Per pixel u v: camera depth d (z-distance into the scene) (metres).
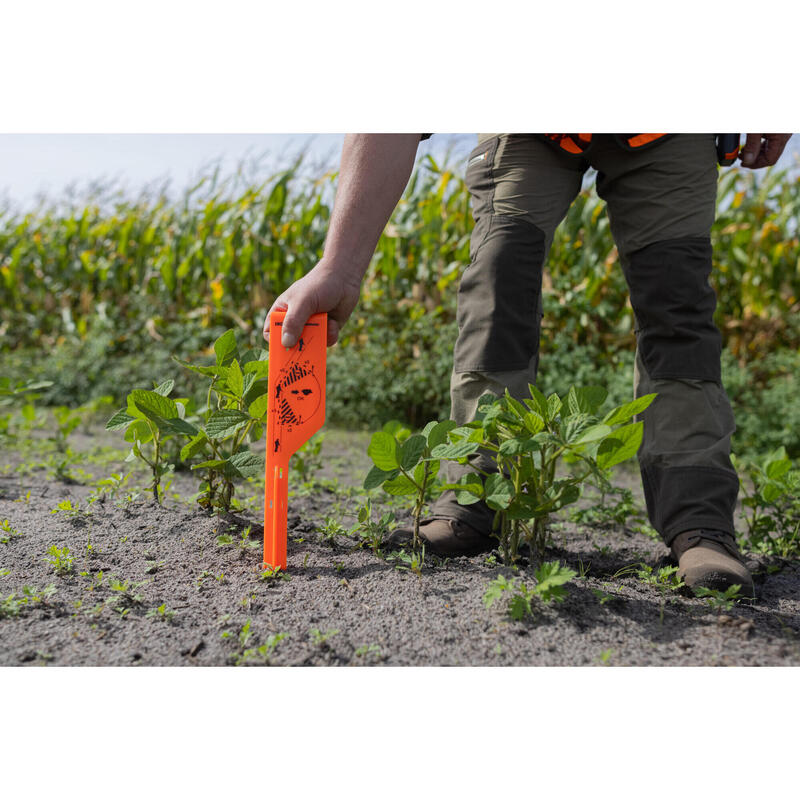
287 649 1.51
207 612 1.66
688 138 1.96
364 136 1.83
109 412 5.45
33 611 1.66
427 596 1.72
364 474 3.51
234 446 2.17
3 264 7.74
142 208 7.63
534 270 2.04
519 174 2.02
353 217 1.83
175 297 6.82
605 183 2.09
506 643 1.53
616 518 2.53
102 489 2.57
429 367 5.24
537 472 1.77
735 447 4.65
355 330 5.95
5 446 3.73
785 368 5.07
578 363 5.12
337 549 2.07
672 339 1.98
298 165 6.31
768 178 5.80
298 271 6.32
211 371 2.06
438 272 5.91
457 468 2.05
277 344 1.81
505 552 1.91
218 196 6.67
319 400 1.85
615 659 1.48
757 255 5.64
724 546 1.84
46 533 2.17
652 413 2.01
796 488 2.39
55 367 6.30
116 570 1.90
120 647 1.52
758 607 1.74
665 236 1.99
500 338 2.00
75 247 7.52
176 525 2.21
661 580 1.85
